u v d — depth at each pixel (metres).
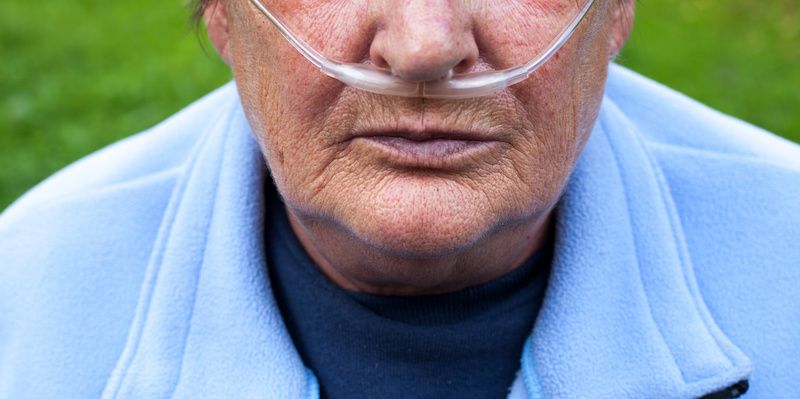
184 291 1.40
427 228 1.12
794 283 1.42
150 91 4.39
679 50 4.73
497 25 1.11
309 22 1.12
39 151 3.94
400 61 1.03
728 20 5.12
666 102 1.61
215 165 1.48
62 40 5.00
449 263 1.24
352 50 1.11
